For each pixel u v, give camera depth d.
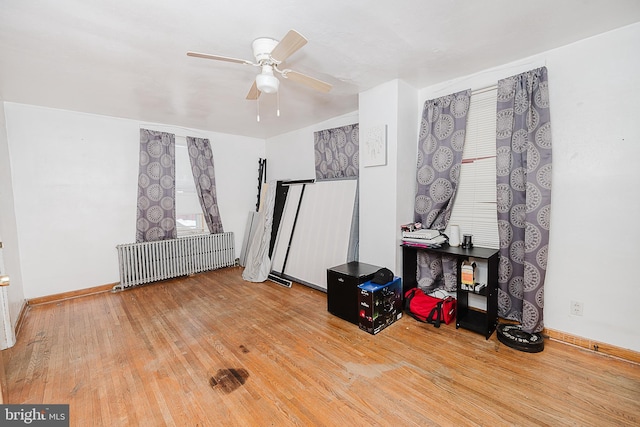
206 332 2.48
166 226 4.13
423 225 2.94
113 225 3.72
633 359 1.91
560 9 1.66
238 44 1.99
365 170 3.02
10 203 2.90
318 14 1.66
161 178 4.07
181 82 2.60
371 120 2.91
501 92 2.38
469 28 1.84
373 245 3.00
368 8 1.61
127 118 3.79
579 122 2.06
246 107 3.38
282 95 3.03
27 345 2.29
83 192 3.49
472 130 2.68
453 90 2.72
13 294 2.65
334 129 3.90
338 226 3.47
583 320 2.11
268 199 4.45
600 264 2.02
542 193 2.17
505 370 1.88
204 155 4.50
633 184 1.88
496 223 2.57
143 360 2.07
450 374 1.85
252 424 1.49
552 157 2.17
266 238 4.23
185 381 1.83
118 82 2.58
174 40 1.91
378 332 2.44
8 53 2.03
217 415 1.55
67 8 1.55
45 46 1.95
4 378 1.70
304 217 3.94
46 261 3.26
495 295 2.40
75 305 3.14
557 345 2.16
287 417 1.53
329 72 2.51
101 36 1.84
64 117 3.35
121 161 3.77
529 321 2.21
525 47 2.11
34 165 3.17
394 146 2.74
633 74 1.85
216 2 1.52
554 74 2.15
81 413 1.57
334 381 1.81
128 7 1.55
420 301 2.70
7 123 3.00
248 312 2.90
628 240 1.91
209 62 2.22
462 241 2.78
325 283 3.46
